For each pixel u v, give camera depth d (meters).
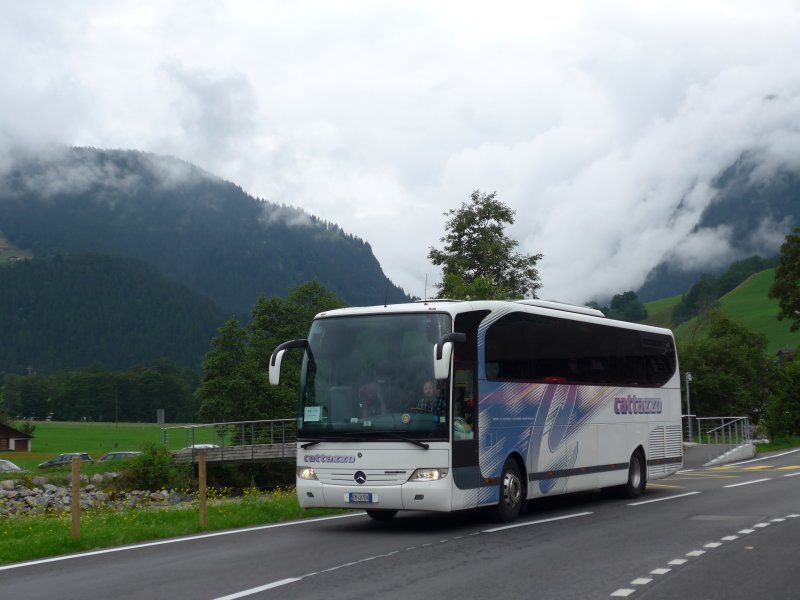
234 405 78.56
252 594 10.24
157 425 191.50
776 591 10.25
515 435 18.39
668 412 25.64
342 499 16.42
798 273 92.06
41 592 10.73
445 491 16.08
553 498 23.70
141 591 10.62
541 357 19.70
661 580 10.95
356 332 16.98
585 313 22.75
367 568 12.05
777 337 190.62
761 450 54.47
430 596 10.02
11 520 20.92
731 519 17.42
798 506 19.84
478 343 17.45
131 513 19.41
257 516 18.78
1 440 115.69
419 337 16.67
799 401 63.47
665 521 17.33
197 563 12.77
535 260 51.28
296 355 83.12
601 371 22.28
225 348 80.88
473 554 13.30
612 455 22.41
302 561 12.77
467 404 16.94
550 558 12.79
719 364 100.75
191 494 49.19
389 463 16.23
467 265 50.22
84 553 14.27
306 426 16.86
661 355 25.70
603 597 9.91
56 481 48.56
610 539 14.77
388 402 16.45
